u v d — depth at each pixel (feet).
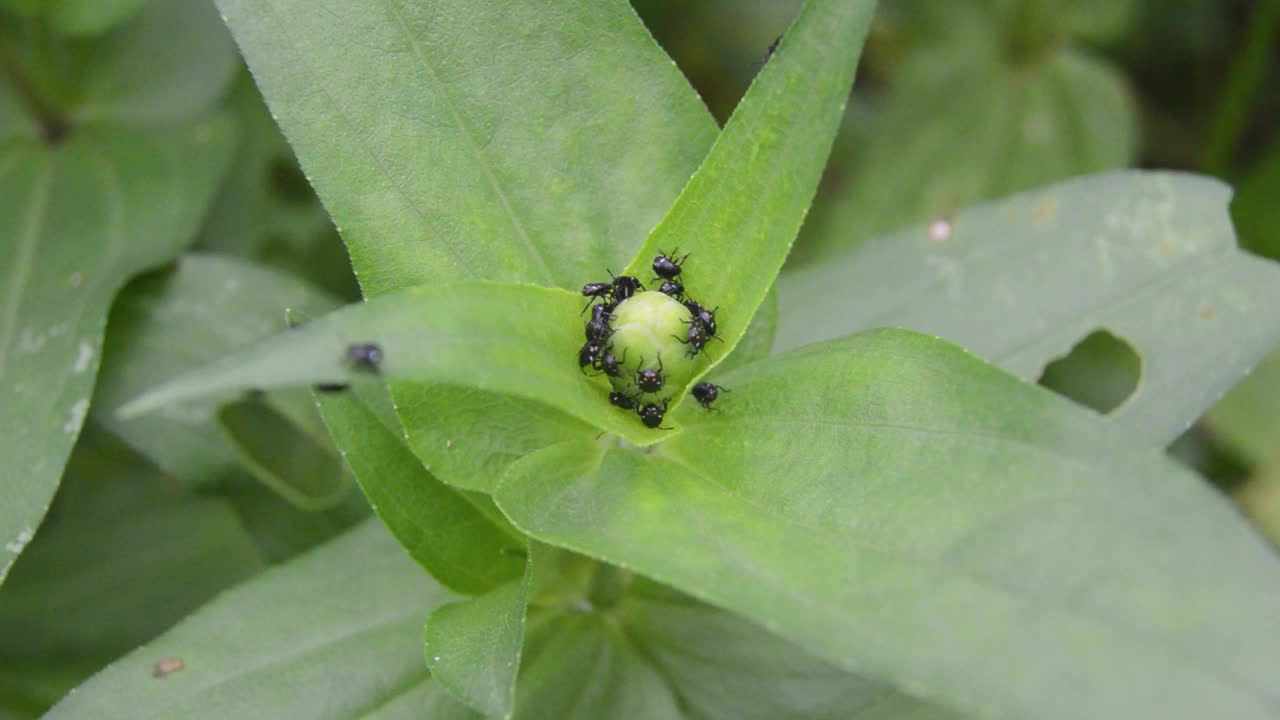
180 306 0.79
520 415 0.55
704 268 0.55
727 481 0.52
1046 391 0.48
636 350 0.53
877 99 1.23
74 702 0.58
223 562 0.85
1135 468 0.45
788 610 0.43
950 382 0.50
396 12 0.56
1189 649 0.41
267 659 0.60
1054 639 0.42
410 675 0.60
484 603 0.55
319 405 0.55
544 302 0.51
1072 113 1.13
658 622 0.65
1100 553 0.44
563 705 0.63
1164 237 0.72
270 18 0.55
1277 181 1.09
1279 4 1.07
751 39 1.18
